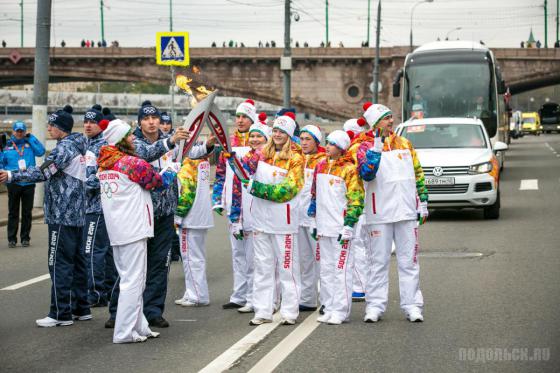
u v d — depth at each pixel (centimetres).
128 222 819
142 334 837
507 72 7512
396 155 888
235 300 995
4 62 7719
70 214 912
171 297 1077
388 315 930
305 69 7462
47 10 2170
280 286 966
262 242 902
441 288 1082
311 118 9262
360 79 7400
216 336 845
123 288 823
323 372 699
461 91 3064
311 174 962
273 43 7906
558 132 9994
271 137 902
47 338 855
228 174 1007
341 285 888
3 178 889
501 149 1962
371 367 712
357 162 866
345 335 834
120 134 817
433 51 3161
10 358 774
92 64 7650
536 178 2855
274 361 736
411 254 892
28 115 12975
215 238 1664
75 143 916
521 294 1028
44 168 901
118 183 817
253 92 7562
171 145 839
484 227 1714
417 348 775
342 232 872
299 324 894
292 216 893
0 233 1845
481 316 909
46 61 2186
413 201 893
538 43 7888
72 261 921
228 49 7488
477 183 1809
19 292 1129
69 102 12606
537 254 1351
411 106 3094
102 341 837
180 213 995
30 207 1627
